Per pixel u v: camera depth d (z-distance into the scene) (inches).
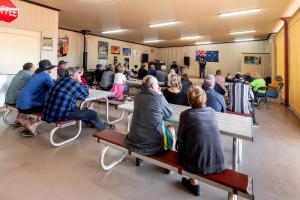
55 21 243.4
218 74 242.8
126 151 85.9
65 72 142.8
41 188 81.7
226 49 503.2
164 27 339.3
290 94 268.7
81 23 325.1
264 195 80.8
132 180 89.4
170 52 598.2
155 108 80.4
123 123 171.3
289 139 147.2
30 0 214.4
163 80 273.7
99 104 243.4
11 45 206.8
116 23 319.3
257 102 275.4
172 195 79.9
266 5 221.6
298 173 98.2
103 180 88.7
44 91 134.0
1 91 194.5
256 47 465.7
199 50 543.8
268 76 404.5
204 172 65.7
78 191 80.6
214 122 68.4
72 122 124.8
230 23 303.9
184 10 242.1
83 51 407.8
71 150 116.6
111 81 230.2
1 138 130.0
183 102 125.3
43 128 150.6
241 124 90.0
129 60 521.3
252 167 103.8
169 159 77.0
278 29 344.5
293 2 212.7
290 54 267.4
